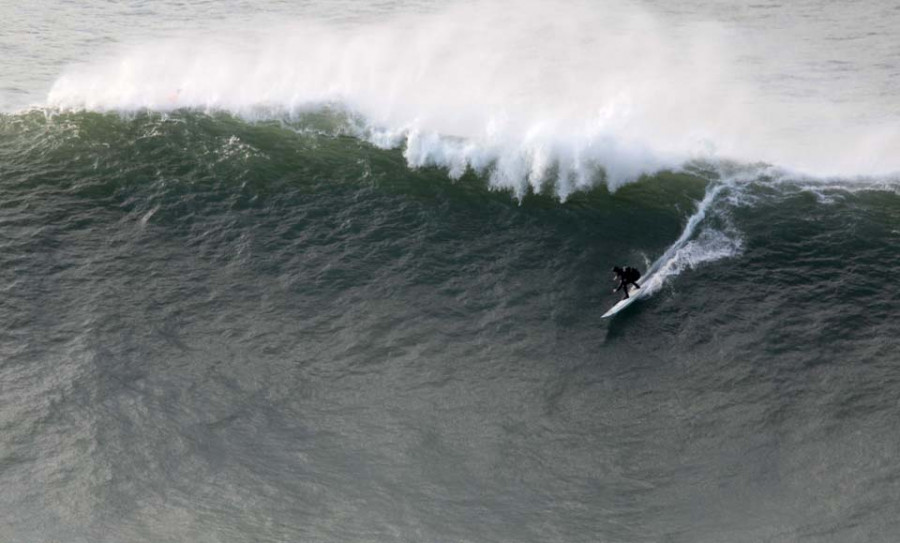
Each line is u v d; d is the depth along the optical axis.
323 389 84.75
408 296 95.44
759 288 96.19
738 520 73.25
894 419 81.62
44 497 74.62
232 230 103.69
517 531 72.44
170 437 79.69
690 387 85.25
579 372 86.81
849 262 99.50
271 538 71.62
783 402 83.69
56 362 86.69
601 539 71.94
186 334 90.19
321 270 98.50
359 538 71.69
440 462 77.94
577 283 97.25
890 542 70.94
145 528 72.31
